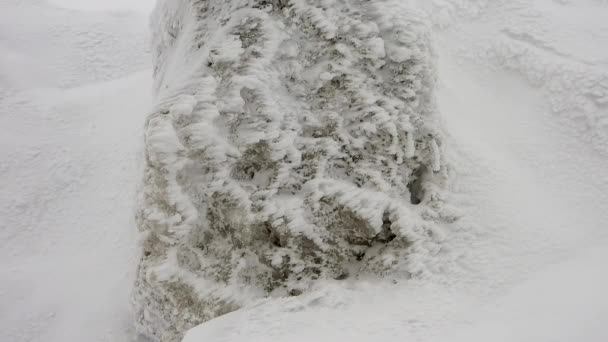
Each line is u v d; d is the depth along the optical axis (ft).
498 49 14.10
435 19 14.87
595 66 12.89
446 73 13.91
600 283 8.65
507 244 9.95
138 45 23.15
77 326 13.98
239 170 9.80
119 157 17.75
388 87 10.07
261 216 9.59
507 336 7.79
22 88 20.35
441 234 9.73
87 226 16.57
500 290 9.27
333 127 9.89
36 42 22.29
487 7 15.01
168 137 9.16
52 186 17.61
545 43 13.75
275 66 9.78
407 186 10.39
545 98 13.05
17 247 16.44
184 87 9.56
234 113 9.43
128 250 15.39
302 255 9.91
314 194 9.62
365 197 9.62
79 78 21.67
